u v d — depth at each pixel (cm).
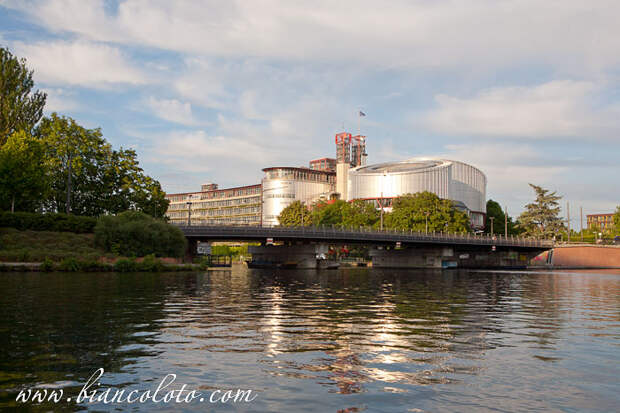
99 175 8469
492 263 12188
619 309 2403
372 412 808
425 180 16300
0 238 5584
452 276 6531
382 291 3456
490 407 841
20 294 2655
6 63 7181
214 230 7494
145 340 1370
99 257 5784
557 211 14750
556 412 820
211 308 2177
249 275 5928
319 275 6338
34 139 6638
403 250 10994
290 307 2275
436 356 1214
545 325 1795
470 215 17625
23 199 6575
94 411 802
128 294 2773
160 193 9088
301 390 922
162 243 6606
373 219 13300
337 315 1989
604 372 1078
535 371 1081
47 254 5406
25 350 1220
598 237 15975
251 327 1625
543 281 5431
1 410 798
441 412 812
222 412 803
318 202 17162
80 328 1555
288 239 8688
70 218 6350
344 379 997
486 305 2531
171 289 3231
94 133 8438
